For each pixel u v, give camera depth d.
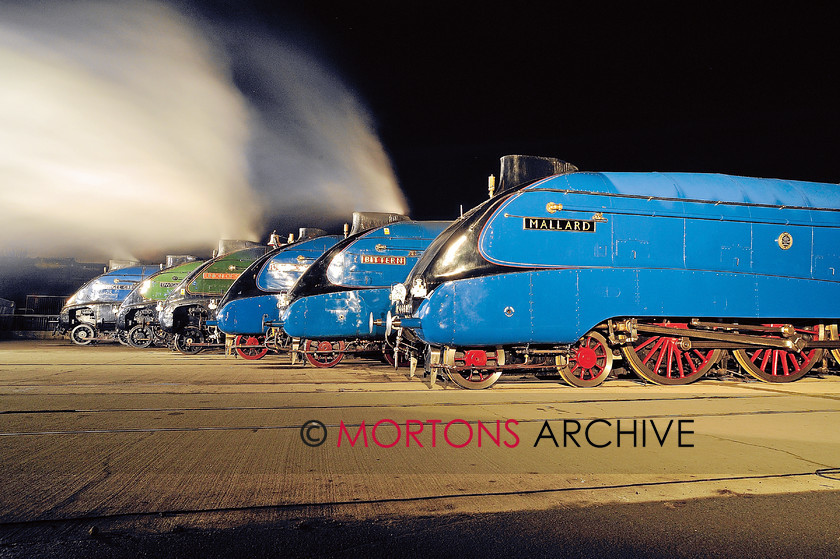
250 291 14.42
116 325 23.06
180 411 5.88
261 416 5.59
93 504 3.11
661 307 8.01
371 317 11.31
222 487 3.41
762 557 2.50
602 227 7.98
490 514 2.99
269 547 2.57
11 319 31.83
